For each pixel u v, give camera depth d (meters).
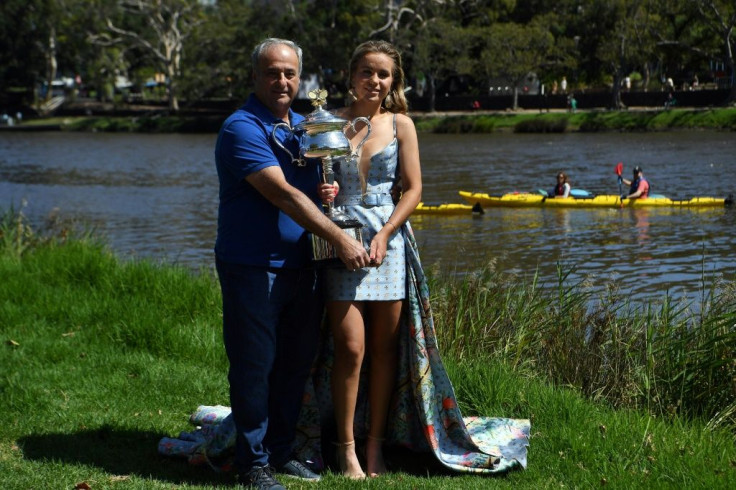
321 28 63.91
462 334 7.44
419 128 60.81
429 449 5.05
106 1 81.00
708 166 31.31
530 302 8.13
